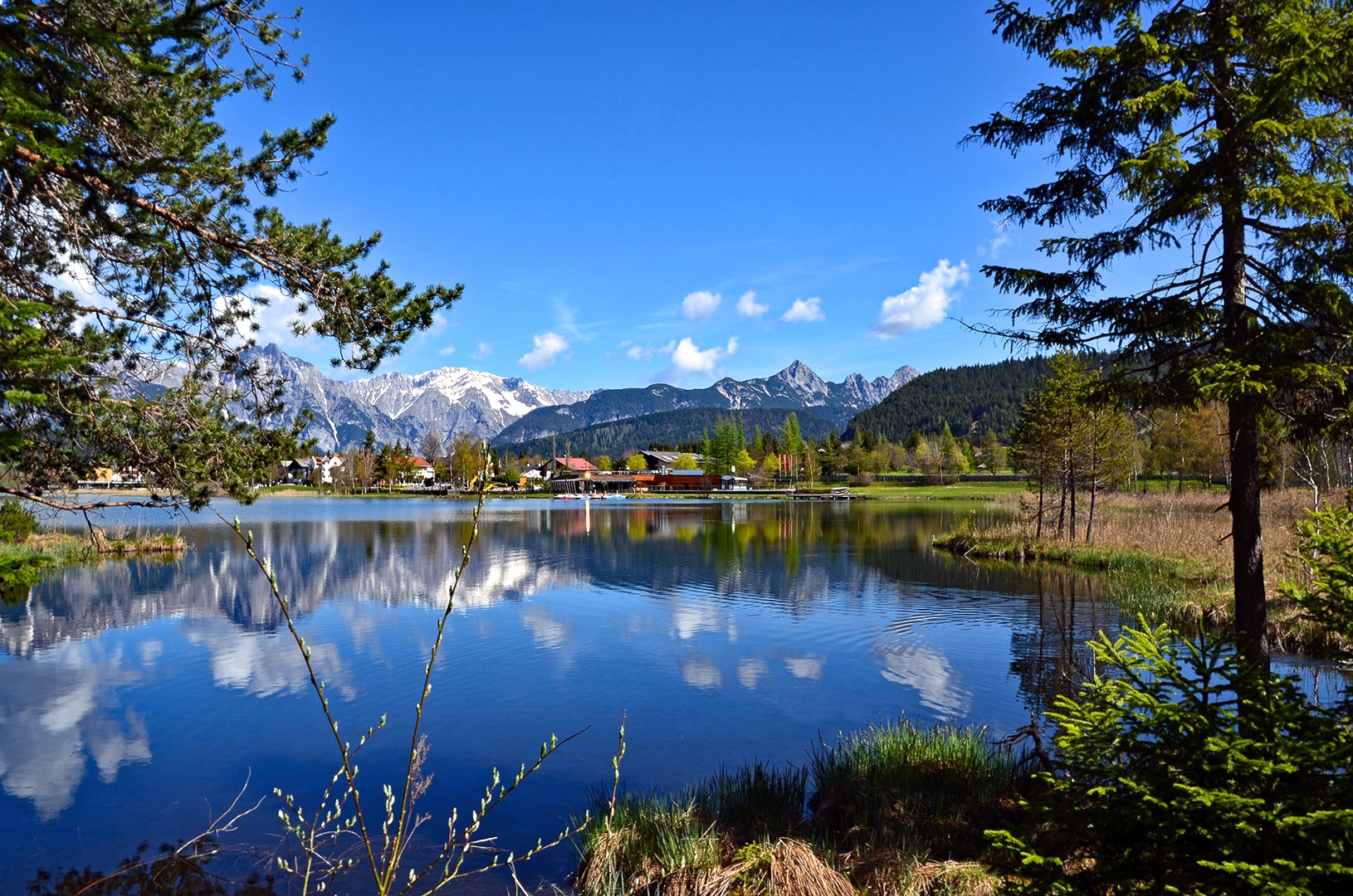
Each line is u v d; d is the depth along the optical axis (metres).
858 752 9.02
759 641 16.72
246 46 6.69
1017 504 68.69
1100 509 41.94
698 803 7.84
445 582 25.98
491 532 48.47
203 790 8.84
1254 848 3.51
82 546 32.53
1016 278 7.98
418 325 7.80
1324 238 6.79
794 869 5.96
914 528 49.84
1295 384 6.60
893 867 6.23
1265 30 6.57
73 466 7.32
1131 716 4.21
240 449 8.12
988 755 8.76
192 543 39.28
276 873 6.89
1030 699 12.31
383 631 17.84
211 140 6.75
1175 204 7.04
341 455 128.50
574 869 6.79
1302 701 3.92
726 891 5.88
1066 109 8.04
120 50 4.05
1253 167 7.05
